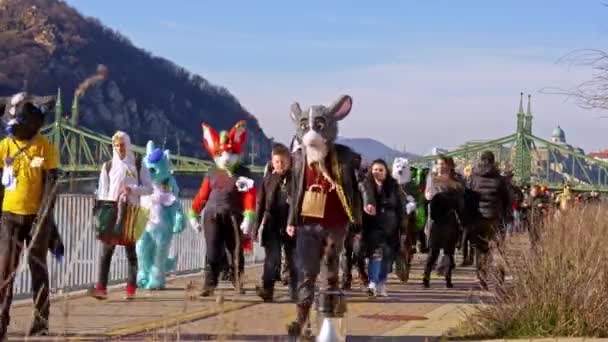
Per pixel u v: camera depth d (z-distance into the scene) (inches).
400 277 659.4
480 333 384.8
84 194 509.0
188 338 346.6
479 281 455.2
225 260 526.6
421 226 700.7
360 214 363.9
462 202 595.5
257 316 432.1
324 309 339.9
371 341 374.6
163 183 555.2
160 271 545.6
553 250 394.6
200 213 530.6
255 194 504.7
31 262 349.4
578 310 377.1
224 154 500.4
